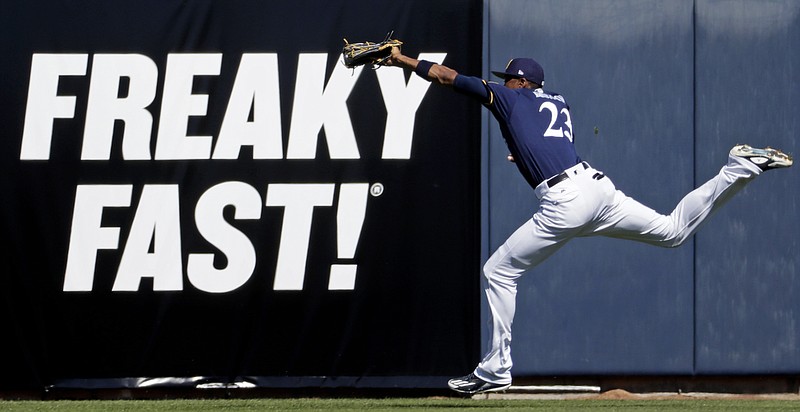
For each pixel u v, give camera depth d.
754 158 20.25
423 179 26.55
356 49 20.27
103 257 26.28
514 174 26.56
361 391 26.48
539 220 20.31
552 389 26.83
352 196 26.47
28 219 26.28
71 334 26.19
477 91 20.30
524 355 26.56
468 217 26.56
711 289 26.72
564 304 26.62
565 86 26.77
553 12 26.83
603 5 26.91
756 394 27.03
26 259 26.23
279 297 26.36
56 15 26.50
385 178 26.53
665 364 26.64
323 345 26.33
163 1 26.59
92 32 26.52
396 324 26.41
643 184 26.69
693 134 26.77
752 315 26.73
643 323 26.66
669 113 26.75
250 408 22.83
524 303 26.61
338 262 26.42
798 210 26.84
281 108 26.55
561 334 26.59
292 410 22.20
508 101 20.38
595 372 26.58
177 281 26.31
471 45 26.75
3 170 26.28
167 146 26.42
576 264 26.67
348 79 26.59
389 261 26.44
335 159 26.48
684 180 26.70
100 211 26.33
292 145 26.47
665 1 26.91
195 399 26.16
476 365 26.25
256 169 26.44
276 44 26.61
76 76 26.44
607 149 26.72
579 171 20.17
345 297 26.38
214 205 26.39
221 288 26.34
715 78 26.84
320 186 26.47
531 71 21.03
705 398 26.94
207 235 26.36
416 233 26.48
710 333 26.72
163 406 23.44
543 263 26.66
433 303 26.44
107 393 26.33
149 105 26.44
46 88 26.39
